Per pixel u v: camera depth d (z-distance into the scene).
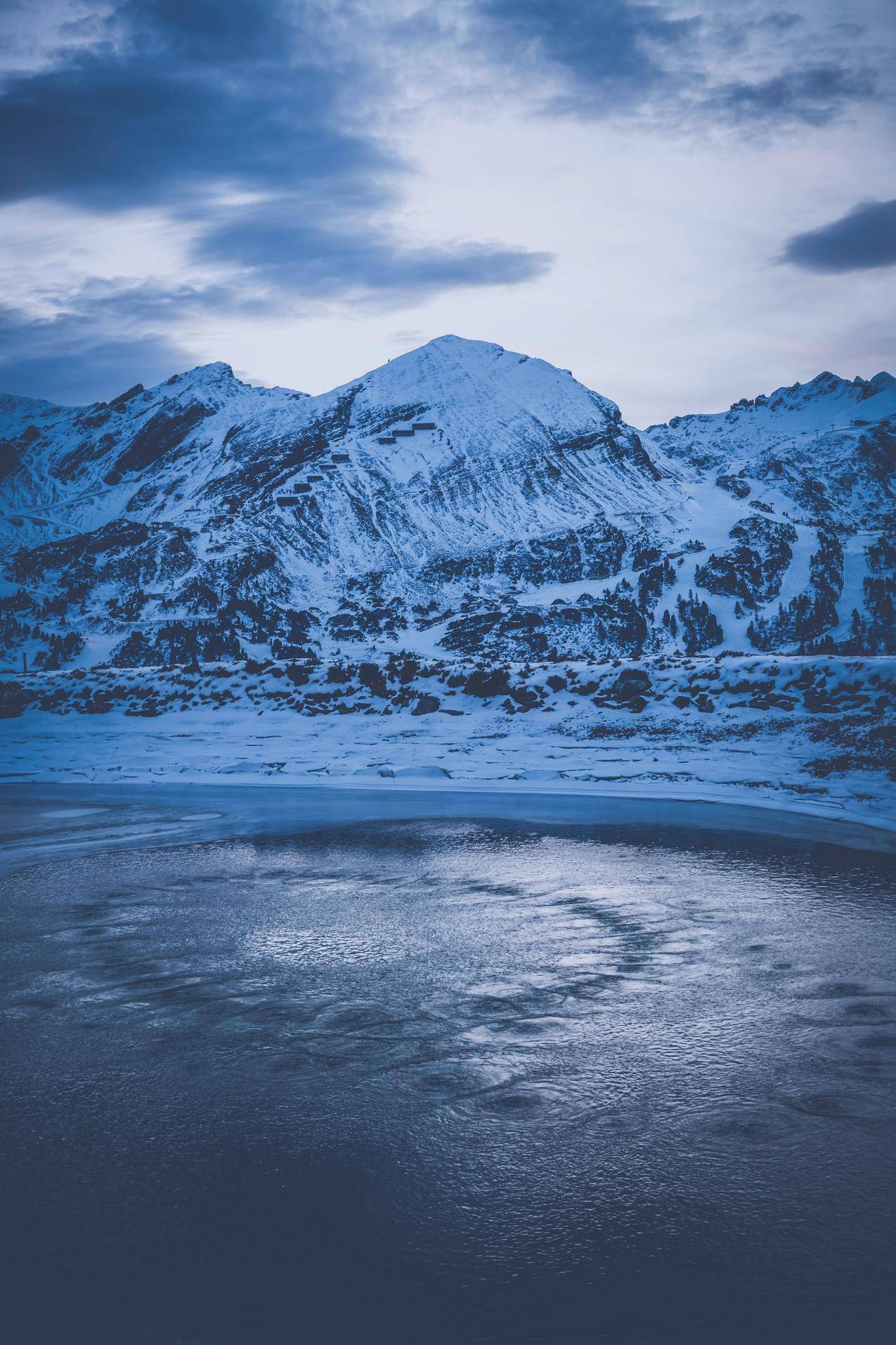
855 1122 9.51
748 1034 11.65
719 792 30.23
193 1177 8.80
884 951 14.71
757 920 16.44
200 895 19.11
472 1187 8.55
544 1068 10.87
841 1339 6.61
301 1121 9.79
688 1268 7.40
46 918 17.45
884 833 23.98
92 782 38.22
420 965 14.50
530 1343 6.61
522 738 40.41
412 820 27.22
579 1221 8.04
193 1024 12.38
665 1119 9.66
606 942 15.43
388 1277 7.36
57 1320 6.92
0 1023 12.48
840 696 37.47
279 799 32.19
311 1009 12.82
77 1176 8.86
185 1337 6.71
